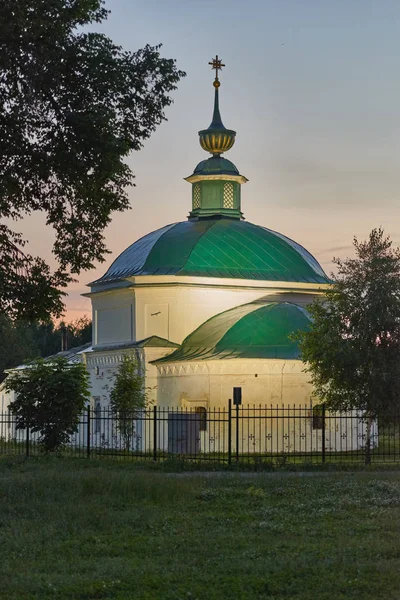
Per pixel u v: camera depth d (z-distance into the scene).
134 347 43.28
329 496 19.33
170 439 38.53
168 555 13.27
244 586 11.30
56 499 18.64
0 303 26.20
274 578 11.62
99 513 16.61
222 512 17.28
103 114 24.25
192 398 39.78
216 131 49.53
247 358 38.59
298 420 38.56
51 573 12.22
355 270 30.66
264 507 17.83
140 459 30.80
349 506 17.77
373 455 32.41
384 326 29.81
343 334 30.36
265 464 26.64
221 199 49.25
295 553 13.11
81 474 21.89
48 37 23.83
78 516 16.42
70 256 26.75
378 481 21.81
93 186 25.39
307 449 38.41
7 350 84.56
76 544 14.10
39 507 17.52
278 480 22.27
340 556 12.80
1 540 14.39
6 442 42.59
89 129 24.31
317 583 11.34
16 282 26.22
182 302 44.16
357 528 15.19
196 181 49.72
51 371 33.28
